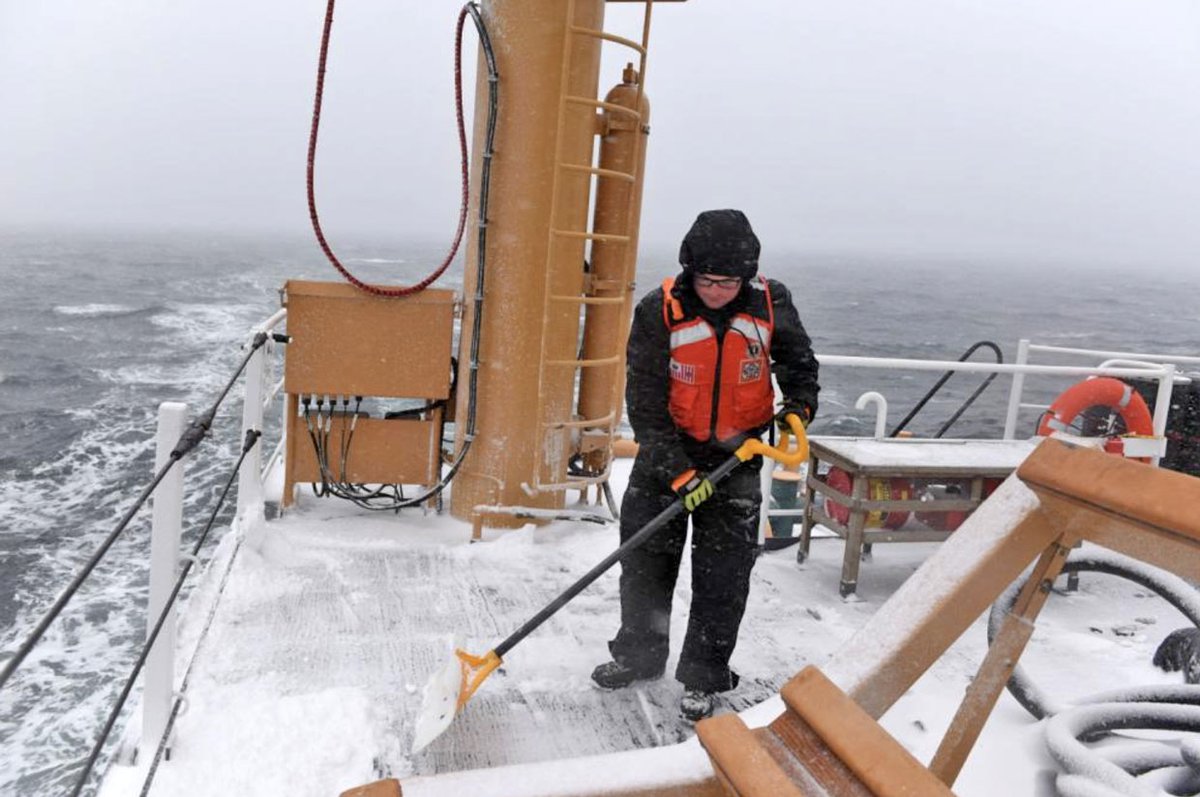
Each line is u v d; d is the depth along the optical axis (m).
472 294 4.66
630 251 4.80
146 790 2.36
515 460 4.62
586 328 4.88
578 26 4.37
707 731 1.43
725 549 2.87
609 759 1.54
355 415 4.73
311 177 4.35
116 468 14.63
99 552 1.91
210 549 9.55
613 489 5.45
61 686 6.34
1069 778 2.27
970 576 1.69
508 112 4.39
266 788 2.50
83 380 23.48
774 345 2.86
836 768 1.35
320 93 4.30
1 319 37.31
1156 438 4.77
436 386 4.70
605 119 4.63
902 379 29.50
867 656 1.68
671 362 2.76
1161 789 2.41
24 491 13.12
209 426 2.66
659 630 3.09
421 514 4.86
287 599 3.74
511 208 4.45
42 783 5.12
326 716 2.82
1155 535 1.42
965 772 2.55
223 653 3.24
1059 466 1.58
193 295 51.84
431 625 3.57
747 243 2.56
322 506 4.91
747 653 3.44
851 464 3.89
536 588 3.99
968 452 4.09
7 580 9.33
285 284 4.52
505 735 2.82
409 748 2.71
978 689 1.83
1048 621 3.79
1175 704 2.66
